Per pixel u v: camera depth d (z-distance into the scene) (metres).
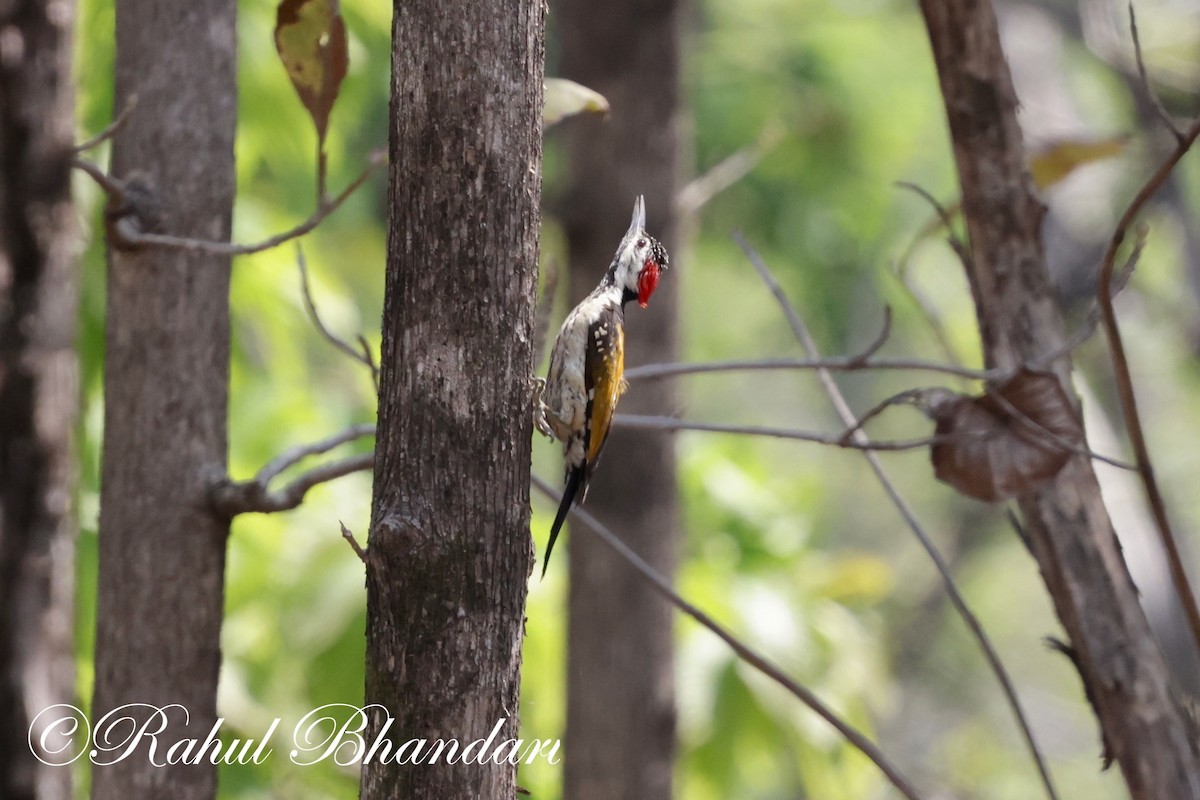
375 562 5.19
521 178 5.30
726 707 13.59
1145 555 16.88
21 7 8.41
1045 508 7.77
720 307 31.27
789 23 22.36
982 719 36.19
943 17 7.98
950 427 7.40
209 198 7.43
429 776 5.13
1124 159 19.73
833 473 40.03
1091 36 18.28
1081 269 21.36
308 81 6.41
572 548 12.14
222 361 7.49
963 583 38.22
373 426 7.60
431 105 5.20
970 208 8.09
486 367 5.23
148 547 7.29
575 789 11.97
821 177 21.80
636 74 11.92
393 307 5.30
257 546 12.64
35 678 8.63
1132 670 7.61
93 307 11.14
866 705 14.84
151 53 7.38
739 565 15.34
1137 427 7.08
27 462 8.62
